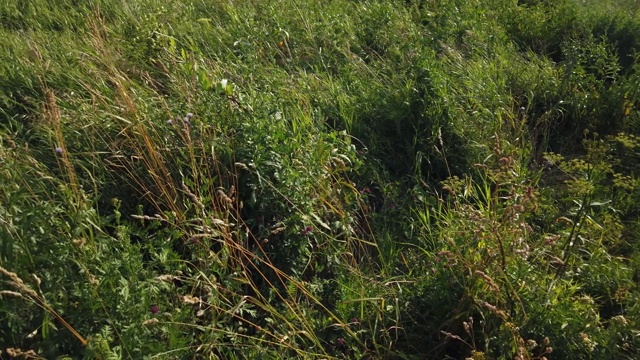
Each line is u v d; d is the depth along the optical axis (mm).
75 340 2863
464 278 3324
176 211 3547
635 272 3779
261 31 5645
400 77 5215
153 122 4016
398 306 3402
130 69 4844
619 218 4375
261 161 3688
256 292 3254
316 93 5000
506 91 5602
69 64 4934
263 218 3629
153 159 3721
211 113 4023
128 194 3836
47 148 3980
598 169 4316
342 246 3684
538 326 3178
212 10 6332
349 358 3268
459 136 4699
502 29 6754
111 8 6199
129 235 3412
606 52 6574
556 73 5801
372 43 6062
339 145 4324
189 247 3375
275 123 3936
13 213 3068
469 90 5172
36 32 5645
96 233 3309
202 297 3291
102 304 2834
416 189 4258
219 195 3615
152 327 2963
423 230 4043
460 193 4211
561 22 7098
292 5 6395
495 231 3189
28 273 2939
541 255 3508
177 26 5750
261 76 4930
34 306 2859
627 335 3197
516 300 3213
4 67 4852
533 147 5051
